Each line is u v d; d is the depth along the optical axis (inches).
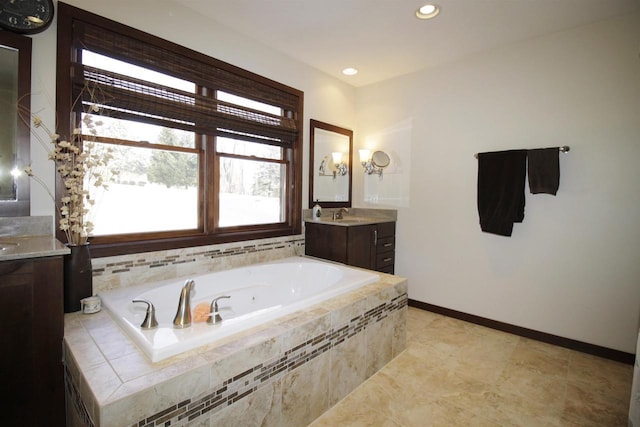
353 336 74.4
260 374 54.1
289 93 118.2
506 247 108.7
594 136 91.9
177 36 86.0
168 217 89.7
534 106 101.9
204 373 46.6
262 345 54.2
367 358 79.2
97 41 72.9
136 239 82.7
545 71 99.7
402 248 136.2
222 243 99.3
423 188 129.1
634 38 85.6
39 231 66.1
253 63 105.0
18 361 49.7
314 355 64.2
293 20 93.5
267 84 109.8
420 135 129.6
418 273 131.6
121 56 76.5
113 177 79.0
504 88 107.7
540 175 97.7
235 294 92.7
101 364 46.0
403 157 135.0
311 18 92.2
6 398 49.0
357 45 108.5
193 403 45.6
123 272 78.9
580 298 95.3
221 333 54.8
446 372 83.2
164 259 85.9
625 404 70.7
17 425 50.1
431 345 98.5
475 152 114.9
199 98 91.6
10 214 63.4
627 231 87.8
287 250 119.5
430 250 127.8
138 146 82.7
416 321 118.0
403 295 92.4
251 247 107.2
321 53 114.8
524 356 92.2
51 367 52.6
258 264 104.5
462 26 94.7
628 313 88.3
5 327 48.4
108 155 70.7
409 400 71.6
